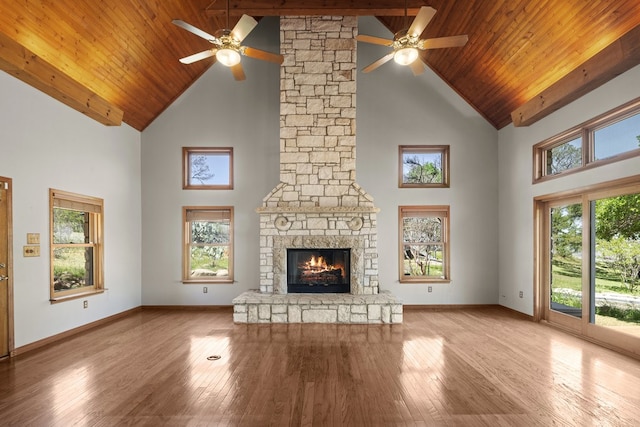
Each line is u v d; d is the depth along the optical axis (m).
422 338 4.52
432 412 2.65
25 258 4.09
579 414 2.62
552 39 4.30
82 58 4.50
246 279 6.45
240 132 6.51
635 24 3.50
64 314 4.64
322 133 5.83
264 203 5.79
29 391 2.99
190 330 4.93
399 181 6.53
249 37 6.57
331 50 5.85
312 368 3.50
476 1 4.73
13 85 3.93
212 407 2.72
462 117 6.55
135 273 6.29
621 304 4.02
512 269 6.09
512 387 3.06
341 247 5.72
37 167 4.27
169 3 4.83
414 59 3.95
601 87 4.14
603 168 4.18
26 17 3.66
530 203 5.61
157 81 5.84
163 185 6.48
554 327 5.05
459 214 6.52
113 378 3.26
